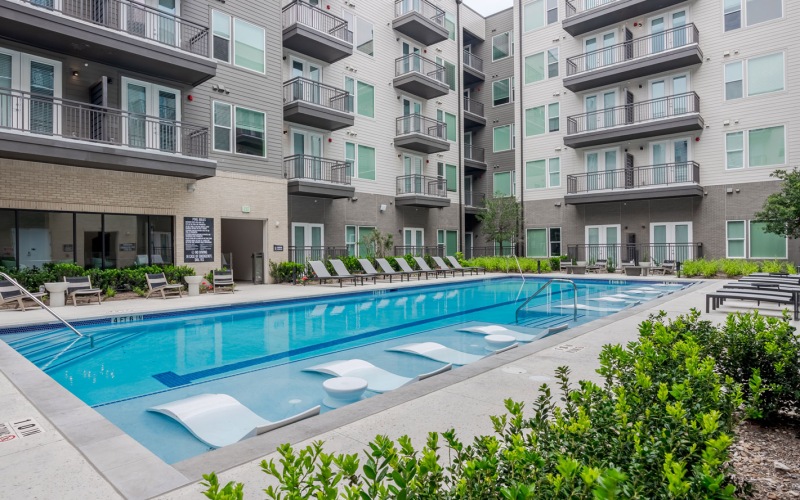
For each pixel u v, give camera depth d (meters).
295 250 17.88
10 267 10.97
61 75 11.94
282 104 16.86
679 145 20.12
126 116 11.85
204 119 14.68
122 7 12.77
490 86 27.81
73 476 2.58
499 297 13.89
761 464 2.64
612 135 20.75
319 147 19.23
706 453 1.52
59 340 7.79
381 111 21.91
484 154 27.98
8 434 3.20
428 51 24.53
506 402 2.07
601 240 22.08
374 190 21.36
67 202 11.76
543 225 24.05
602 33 22.12
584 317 10.08
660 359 2.88
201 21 14.66
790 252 17.55
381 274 16.39
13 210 11.20
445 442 2.93
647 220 20.81
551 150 23.83
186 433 3.94
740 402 2.36
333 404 4.68
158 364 6.34
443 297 13.95
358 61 20.91
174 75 13.55
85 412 3.56
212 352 7.06
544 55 24.17
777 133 17.94
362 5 21.12
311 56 18.89
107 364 6.36
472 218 28.30
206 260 14.44
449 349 7.04
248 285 15.45
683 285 15.61
